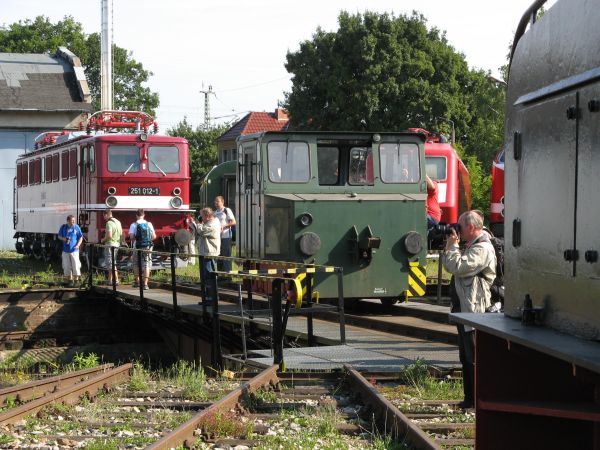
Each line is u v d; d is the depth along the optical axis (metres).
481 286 8.40
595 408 4.25
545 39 4.52
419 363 10.09
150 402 9.70
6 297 20.59
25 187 33.28
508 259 4.94
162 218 25.73
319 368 10.71
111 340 20.88
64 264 23.47
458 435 7.62
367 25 53.47
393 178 16.50
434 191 17.92
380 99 53.03
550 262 4.33
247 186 16.97
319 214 15.91
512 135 4.94
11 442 7.71
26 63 46.06
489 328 4.46
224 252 21.25
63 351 20.05
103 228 25.11
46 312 20.89
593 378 3.66
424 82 52.97
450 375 10.23
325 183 16.27
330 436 7.71
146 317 19.59
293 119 54.62
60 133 32.12
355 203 16.11
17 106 42.78
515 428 4.61
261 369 11.36
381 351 12.05
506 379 4.62
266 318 13.76
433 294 19.75
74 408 9.48
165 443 6.81
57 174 28.84
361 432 7.91
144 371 12.65
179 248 25.75
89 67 81.38
